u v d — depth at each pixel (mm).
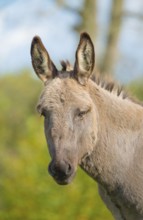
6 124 83250
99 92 22500
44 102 21625
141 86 65000
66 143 21156
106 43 66000
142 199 22281
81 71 22141
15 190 45188
